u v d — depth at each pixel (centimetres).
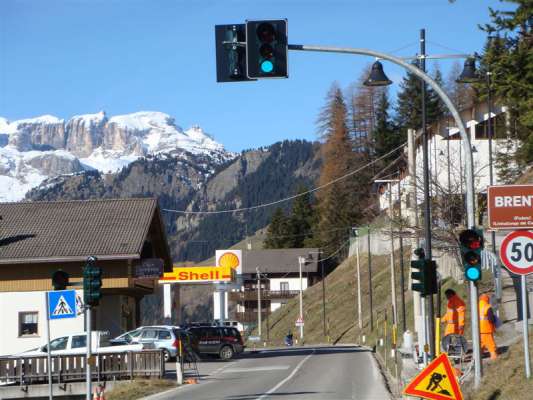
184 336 3941
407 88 10262
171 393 2803
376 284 8325
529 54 2927
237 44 1605
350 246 10731
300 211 14562
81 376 3195
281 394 2544
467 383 2091
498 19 3050
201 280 6944
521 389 1698
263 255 13075
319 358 4425
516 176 4869
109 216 5059
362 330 7194
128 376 3225
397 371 2881
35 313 4697
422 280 2178
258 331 10094
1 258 4644
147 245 5228
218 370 3891
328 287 9800
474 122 5850
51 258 4625
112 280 4669
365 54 1767
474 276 1870
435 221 3906
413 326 5412
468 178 1916
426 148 2795
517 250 1766
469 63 2631
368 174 10450
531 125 2966
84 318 4700
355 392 2533
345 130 10825
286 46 1597
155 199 5225
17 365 3200
